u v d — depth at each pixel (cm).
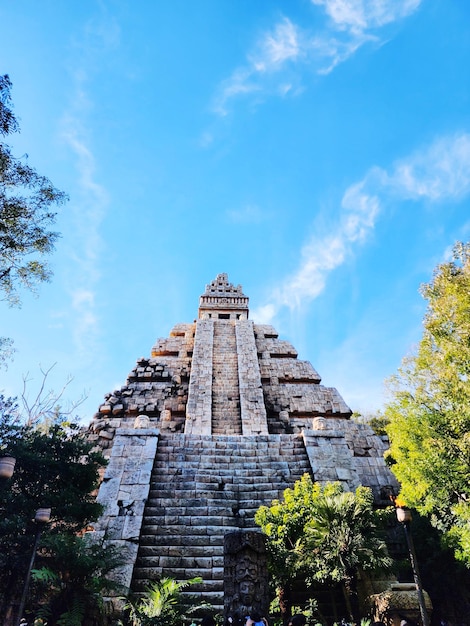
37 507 974
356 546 844
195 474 1248
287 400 2145
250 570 717
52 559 859
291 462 1328
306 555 866
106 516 1070
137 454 1288
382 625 670
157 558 982
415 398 1045
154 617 733
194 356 2300
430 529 1143
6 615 840
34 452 1056
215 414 1898
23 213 916
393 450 1089
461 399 962
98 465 1167
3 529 888
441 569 1092
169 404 2091
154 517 1087
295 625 549
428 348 1051
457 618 1045
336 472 1259
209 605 809
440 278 1041
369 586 896
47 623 766
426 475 961
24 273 951
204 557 990
